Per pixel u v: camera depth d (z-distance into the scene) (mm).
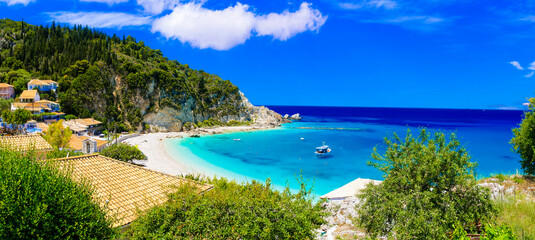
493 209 13398
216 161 72312
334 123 191750
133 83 122938
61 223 12195
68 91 106688
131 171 23953
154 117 124062
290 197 13828
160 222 12375
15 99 95688
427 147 14508
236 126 147500
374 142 104688
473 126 175125
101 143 72688
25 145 31859
